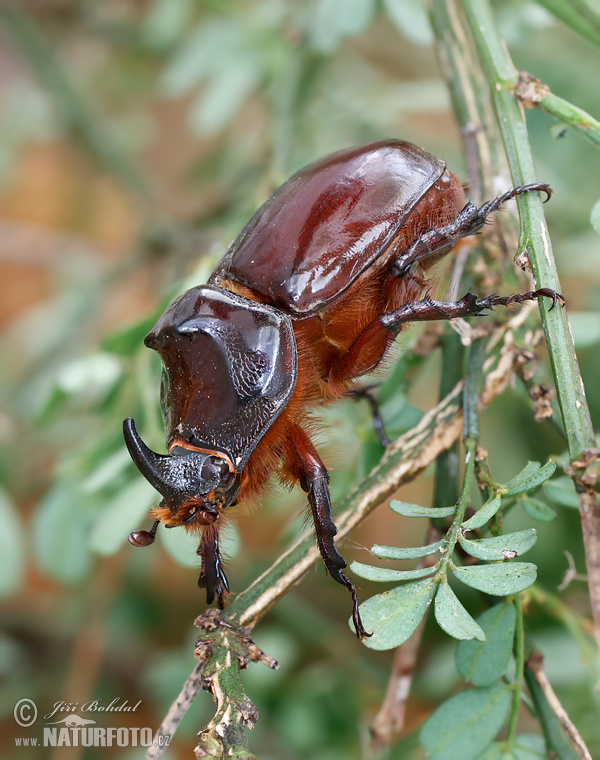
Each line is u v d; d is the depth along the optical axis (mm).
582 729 249
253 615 207
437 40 231
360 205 221
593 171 284
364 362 221
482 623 208
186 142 469
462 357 219
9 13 327
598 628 201
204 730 201
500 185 224
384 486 212
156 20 329
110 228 453
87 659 277
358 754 257
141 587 313
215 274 224
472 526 203
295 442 217
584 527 202
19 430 293
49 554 241
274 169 252
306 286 219
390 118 292
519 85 211
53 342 319
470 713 207
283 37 278
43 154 474
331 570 210
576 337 226
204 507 212
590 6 222
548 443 275
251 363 215
